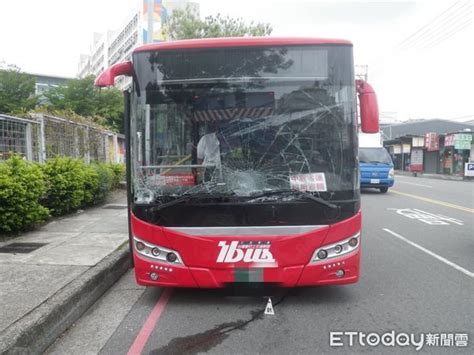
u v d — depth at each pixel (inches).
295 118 194.4
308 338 167.9
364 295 215.2
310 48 197.2
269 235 187.0
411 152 1717.5
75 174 412.8
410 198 683.4
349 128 194.7
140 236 192.4
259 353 156.3
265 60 196.7
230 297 213.0
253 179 190.9
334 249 190.1
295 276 187.6
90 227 354.0
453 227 411.2
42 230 339.6
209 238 186.9
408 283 234.7
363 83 204.5
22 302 178.5
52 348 162.9
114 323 185.3
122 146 864.9
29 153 385.7
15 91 1320.1
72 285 200.1
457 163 1475.1
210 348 160.4
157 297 215.6
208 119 193.9
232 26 883.4
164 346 162.4
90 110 1312.7
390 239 353.7
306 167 192.1
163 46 196.7
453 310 195.3
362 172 749.9
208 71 195.9
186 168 191.6
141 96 195.5
